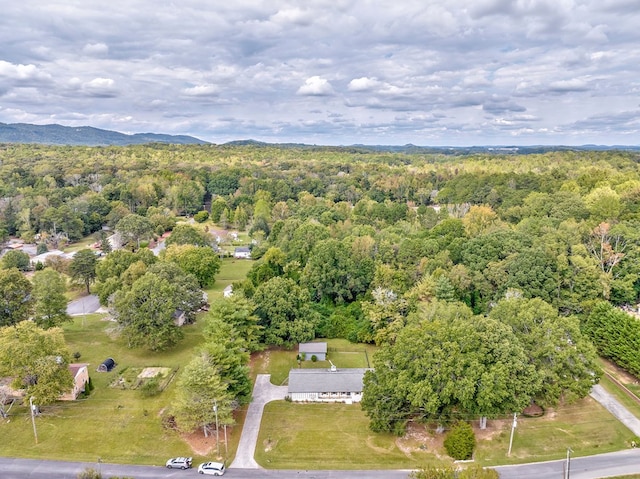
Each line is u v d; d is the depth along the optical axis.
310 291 89.75
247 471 47.00
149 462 48.16
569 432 53.03
